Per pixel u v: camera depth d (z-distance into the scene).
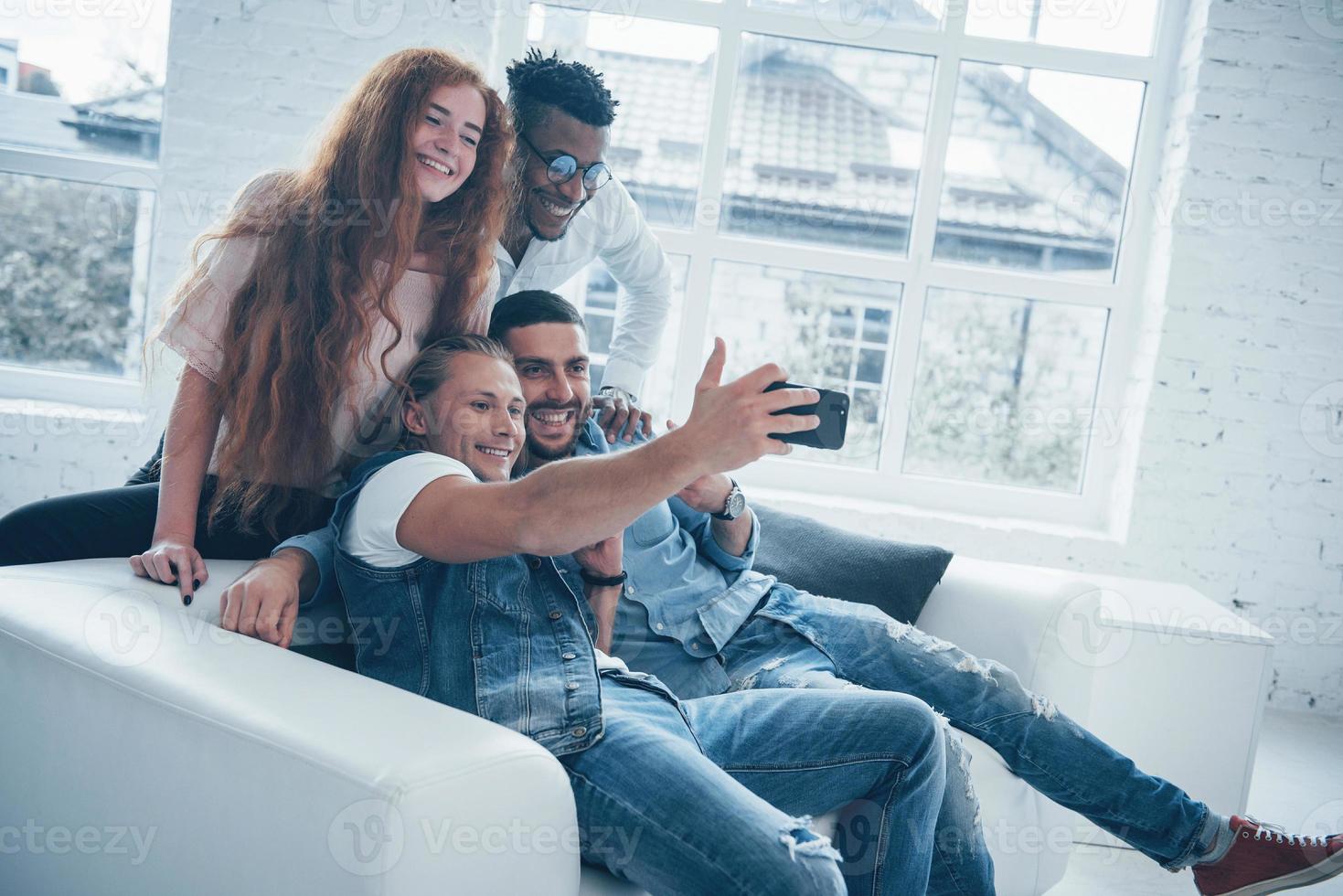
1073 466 3.60
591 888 1.17
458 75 1.72
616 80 3.45
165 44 3.37
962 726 1.72
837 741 1.36
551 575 1.38
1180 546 3.39
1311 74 3.28
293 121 3.24
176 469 1.57
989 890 1.55
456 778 0.96
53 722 1.21
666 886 1.13
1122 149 3.52
